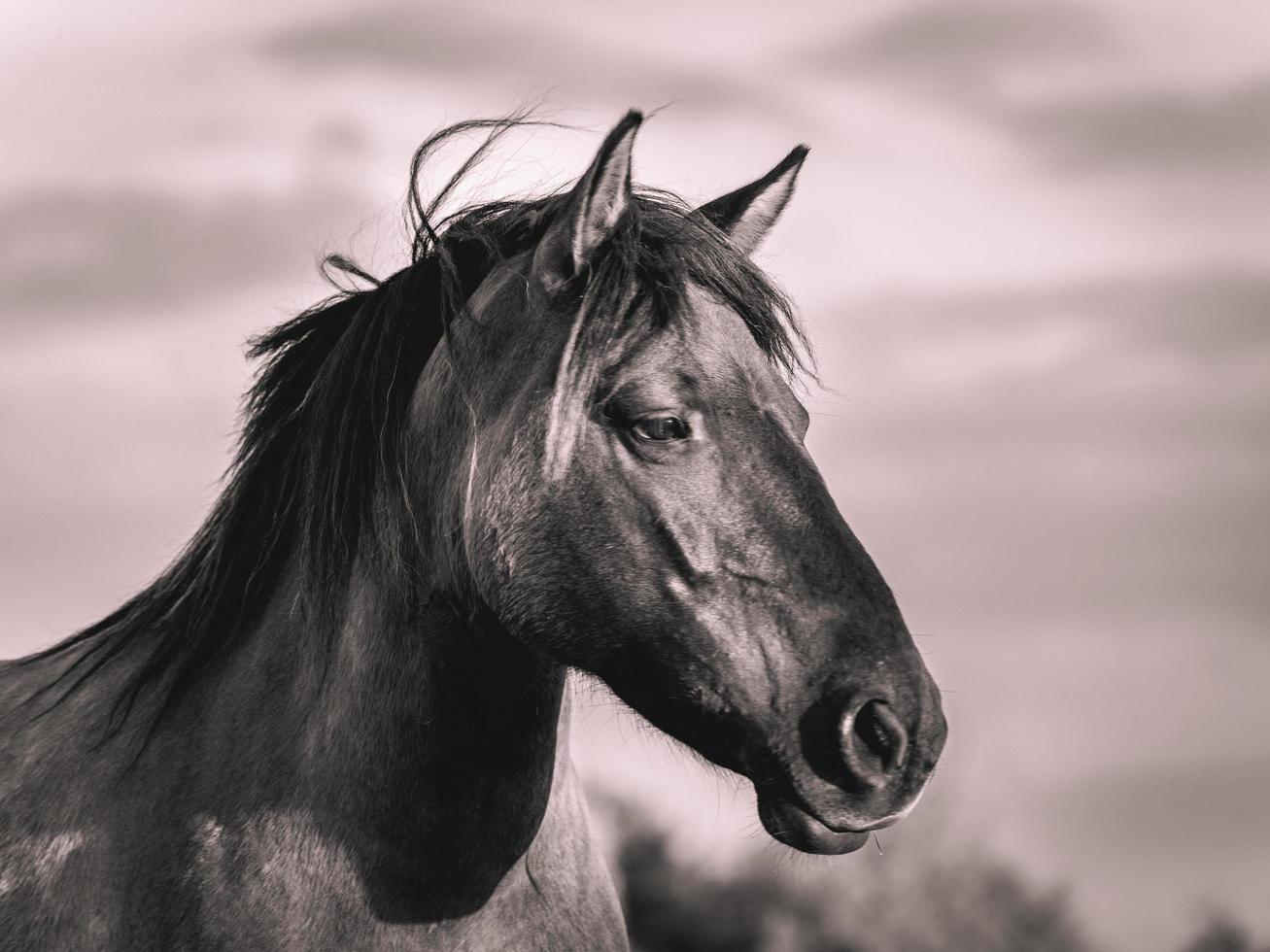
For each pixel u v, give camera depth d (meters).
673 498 5.46
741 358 5.72
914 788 5.13
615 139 5.63
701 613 5.41
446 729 5.78
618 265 5.62
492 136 6.64
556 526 5.53
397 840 5.77
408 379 6.16
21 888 5.99
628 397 5.50
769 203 6.79
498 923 5.94
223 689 6.19
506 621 5.64
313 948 5.69
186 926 5.73
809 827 5.29
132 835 5.95
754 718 5.32
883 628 5.29
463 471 5.73
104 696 6.44
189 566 6.56
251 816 5.85
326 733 5.88
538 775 5.95
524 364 5.73
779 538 5.41
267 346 6.77
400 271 6.41
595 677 5.99
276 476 6.47
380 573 5.95
